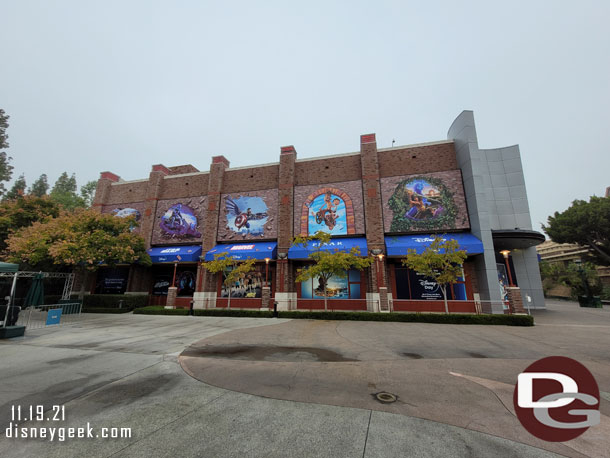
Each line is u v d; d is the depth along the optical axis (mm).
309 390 5094
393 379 5664
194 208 23562
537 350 8086
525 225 20828
